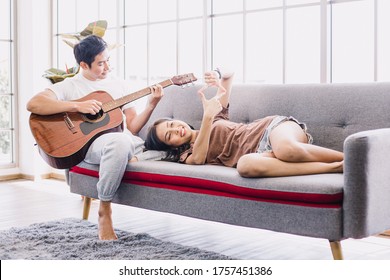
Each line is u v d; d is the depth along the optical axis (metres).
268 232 3.04
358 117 2.60
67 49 5.10
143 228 3.11
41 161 5.10
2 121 5.18
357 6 3.18
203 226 3.17
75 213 3.54
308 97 2.77
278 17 3.53
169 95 3.32
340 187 2.07
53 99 2.87
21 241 2.70
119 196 2.84
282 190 2.19
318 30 3.34
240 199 2.34
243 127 2.75
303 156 2.28
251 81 3.70
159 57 4.26
